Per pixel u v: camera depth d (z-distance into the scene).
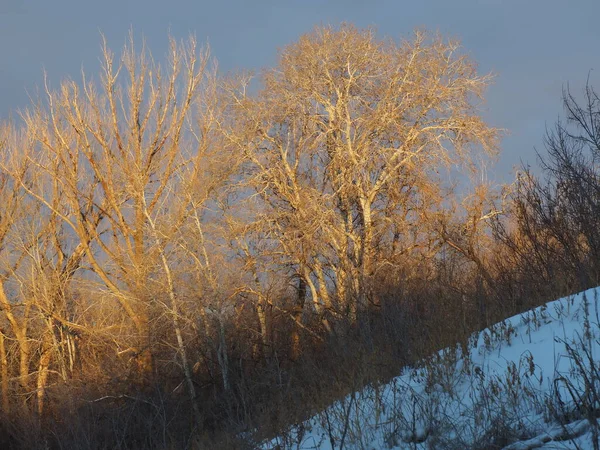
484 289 13.11
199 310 25.06
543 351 8.59
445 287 15.24
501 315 11.75
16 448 26.11
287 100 31.95
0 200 29.58
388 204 31.78
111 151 28.19
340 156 30.66
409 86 32.22
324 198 29.98
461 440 7.19
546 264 12.71
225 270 26.19
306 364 18.53
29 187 30.25
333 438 8.98
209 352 25.50
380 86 32.78
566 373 7.56
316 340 24.38
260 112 30.89
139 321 25.91
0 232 29.34
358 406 9.62
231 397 21.12
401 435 8.14
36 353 30.92
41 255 29.80
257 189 31.31
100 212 29.41
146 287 25.41
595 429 5.87
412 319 13.52
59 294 29.19
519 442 6.61
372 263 28.42
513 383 7.78
